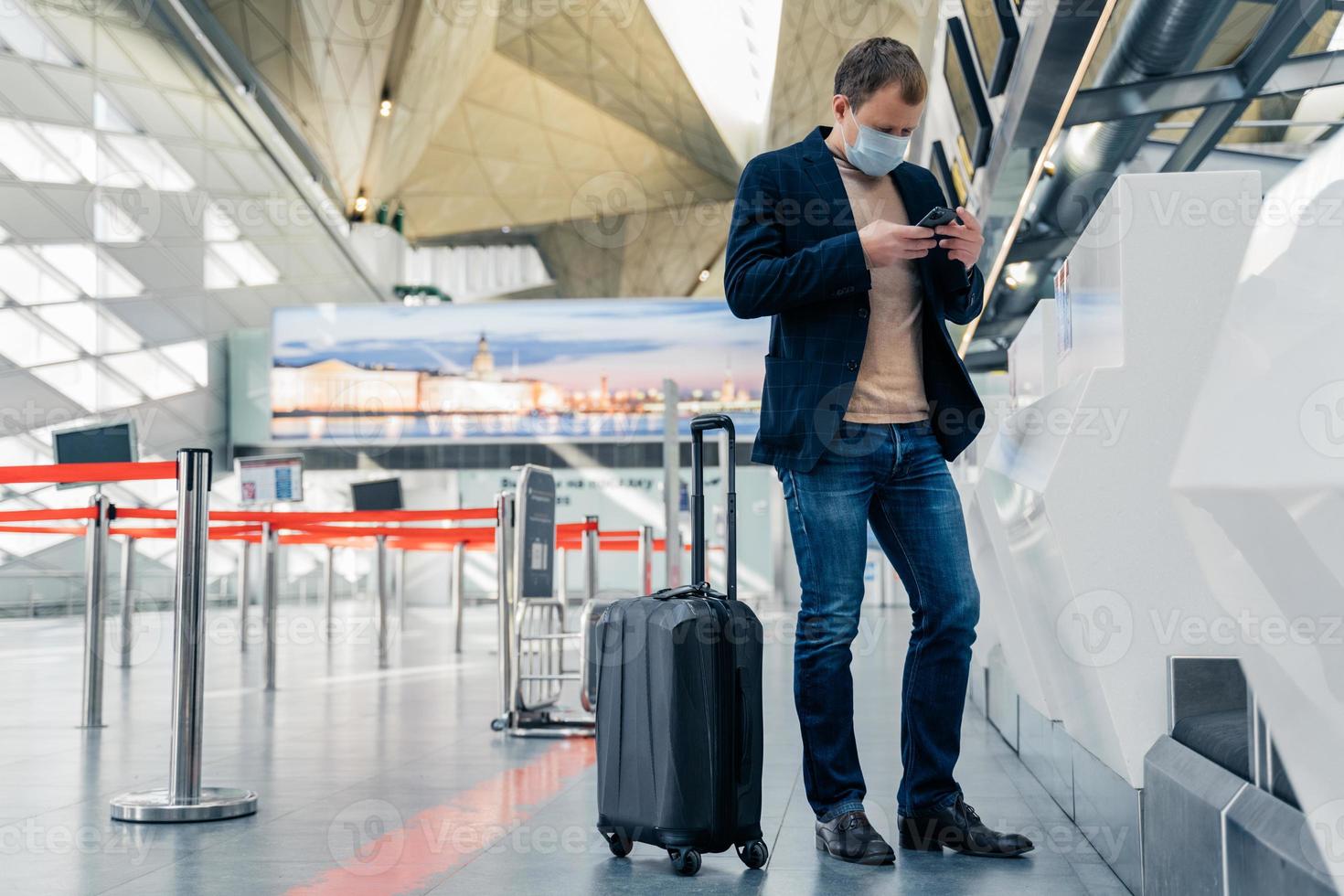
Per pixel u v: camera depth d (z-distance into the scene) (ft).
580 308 70.90
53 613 55.16
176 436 65.31
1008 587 9.98
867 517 7.86
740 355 70.23
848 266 7.26
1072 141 18.71
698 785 7.00
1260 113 17.67
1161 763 5.90
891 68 7.56
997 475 9.29
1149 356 6.69
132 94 62.54
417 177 93.04
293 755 12.36
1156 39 14.75
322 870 7.13
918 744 7.79
